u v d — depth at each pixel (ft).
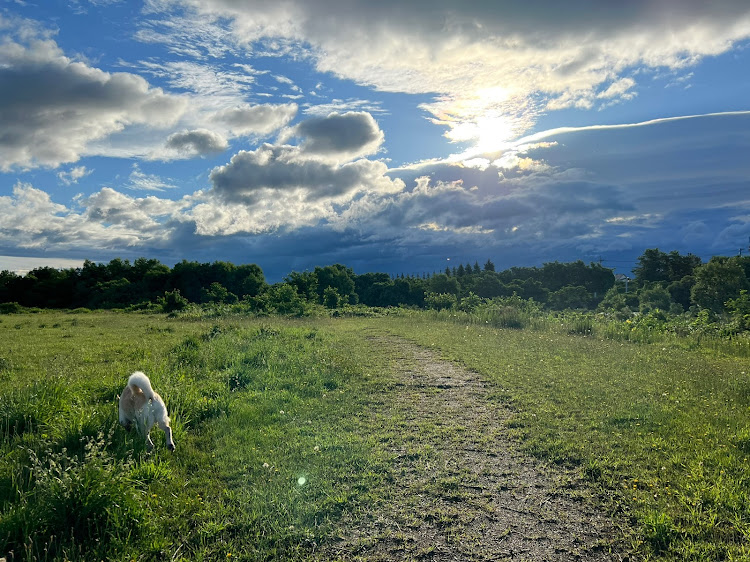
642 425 22.36
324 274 226.58
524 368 35.14
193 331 63.05
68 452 18.31
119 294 193.47
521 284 283.79
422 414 25.11
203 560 12.73
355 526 14.43
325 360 37.55
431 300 114.52
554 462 18.81
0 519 13.44
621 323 61.62
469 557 12.96
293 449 20.12
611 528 14.20
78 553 12.52
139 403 20.16
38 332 65.46
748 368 35.27
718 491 15.42
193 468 18.33
